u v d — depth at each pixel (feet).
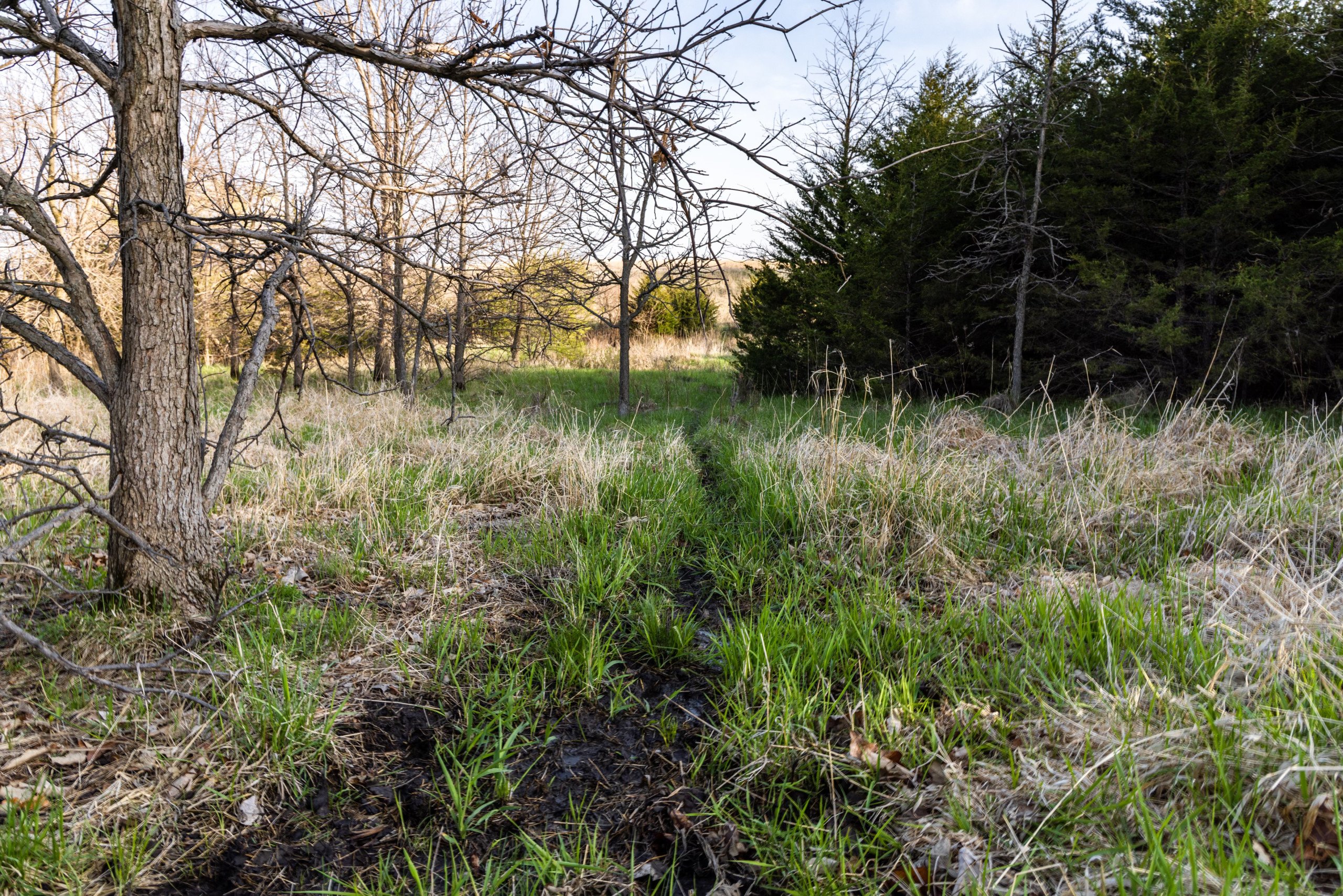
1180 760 7.74
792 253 48.55
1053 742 8.88
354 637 12.73
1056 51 37.29
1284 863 6.56
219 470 12.76
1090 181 40.06
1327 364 35.50
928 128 44.62
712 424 35.73
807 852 8.19
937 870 7.57
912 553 16.12
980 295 44.68
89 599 12.19
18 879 7.39
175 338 11.65
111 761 9.29
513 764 10.10
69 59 10.42
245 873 8.07
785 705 10.18
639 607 14.53
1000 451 23.54
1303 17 36.73
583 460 21.63
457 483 22.22
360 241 13.19
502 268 24.56
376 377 47.47
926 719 9.83
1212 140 35.06
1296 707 8.16
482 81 10.96
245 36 11.55
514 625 13.83
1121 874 6.66
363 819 9.00
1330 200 36.04
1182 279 36.50
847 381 47.80
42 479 18.69
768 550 17.53
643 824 8.99
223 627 12.18
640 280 40.63
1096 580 13.12
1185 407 22.90
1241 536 15.05
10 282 10.91
